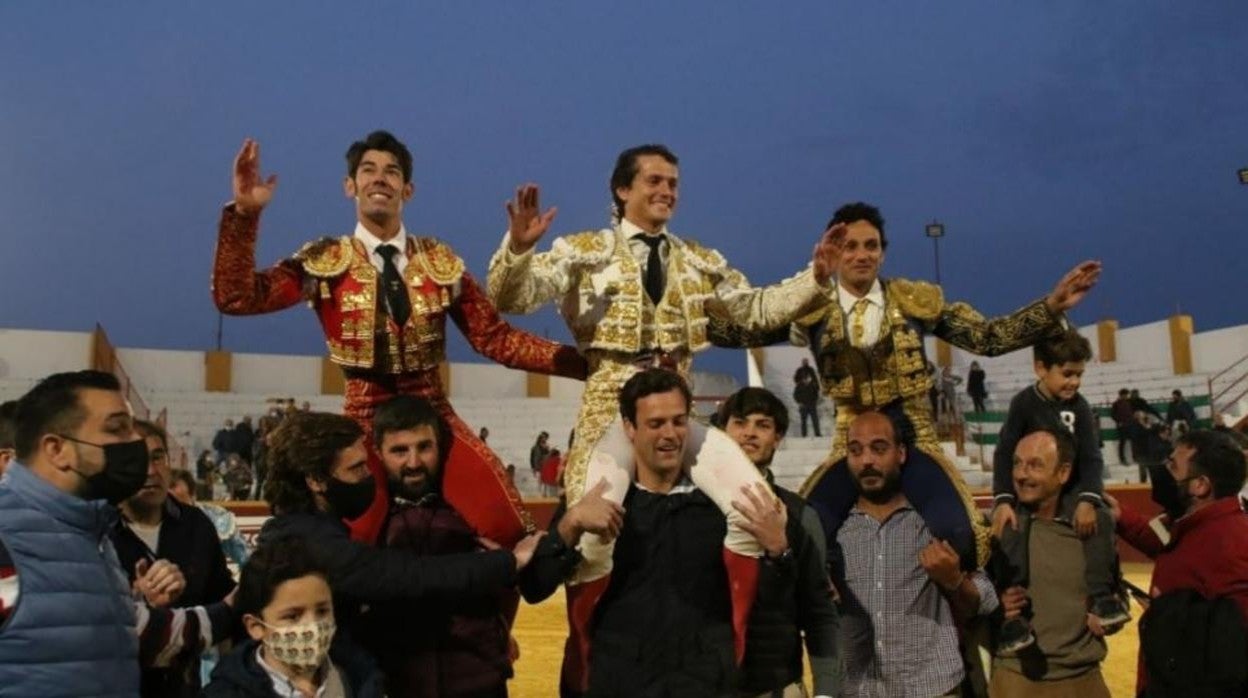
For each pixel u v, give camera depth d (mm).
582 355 3908
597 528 3105
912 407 4395
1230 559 3820
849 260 4371
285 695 2680
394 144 3695
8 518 2457
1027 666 4145
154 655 2752
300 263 3539
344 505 3033
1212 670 3740
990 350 4488
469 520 3475
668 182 3957
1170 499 4195
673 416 3256
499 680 3234
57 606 2445
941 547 3799
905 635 3898
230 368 24141
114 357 23125
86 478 2555
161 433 3439
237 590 2988
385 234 3686
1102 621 4141
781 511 3311
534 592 3201
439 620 3184
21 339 21938
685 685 3178
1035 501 4215
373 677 2857
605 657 3240
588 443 3672
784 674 3408
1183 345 23469
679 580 3281
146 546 3307
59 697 2426
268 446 3156
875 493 4008
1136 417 18203
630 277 3863
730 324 4297
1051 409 4523
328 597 2730
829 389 4441
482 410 24609
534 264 3812
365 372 3598
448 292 3686
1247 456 4051
